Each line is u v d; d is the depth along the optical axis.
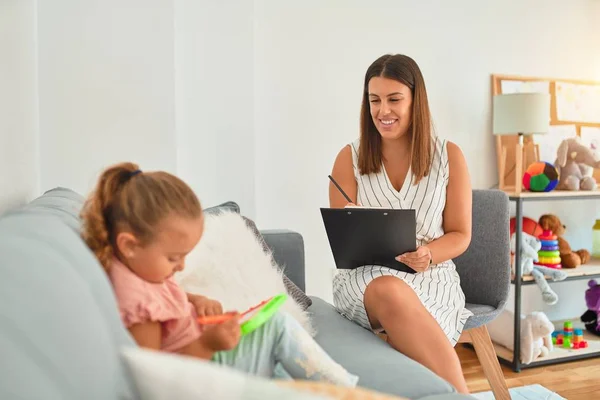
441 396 1.19
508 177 3.41
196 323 1.17
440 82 3.29
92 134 2.30
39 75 2.23
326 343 1.54
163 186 1.02
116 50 2.32
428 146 2.05
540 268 3.01
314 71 3.04
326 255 3.14
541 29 3.52
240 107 2.77
